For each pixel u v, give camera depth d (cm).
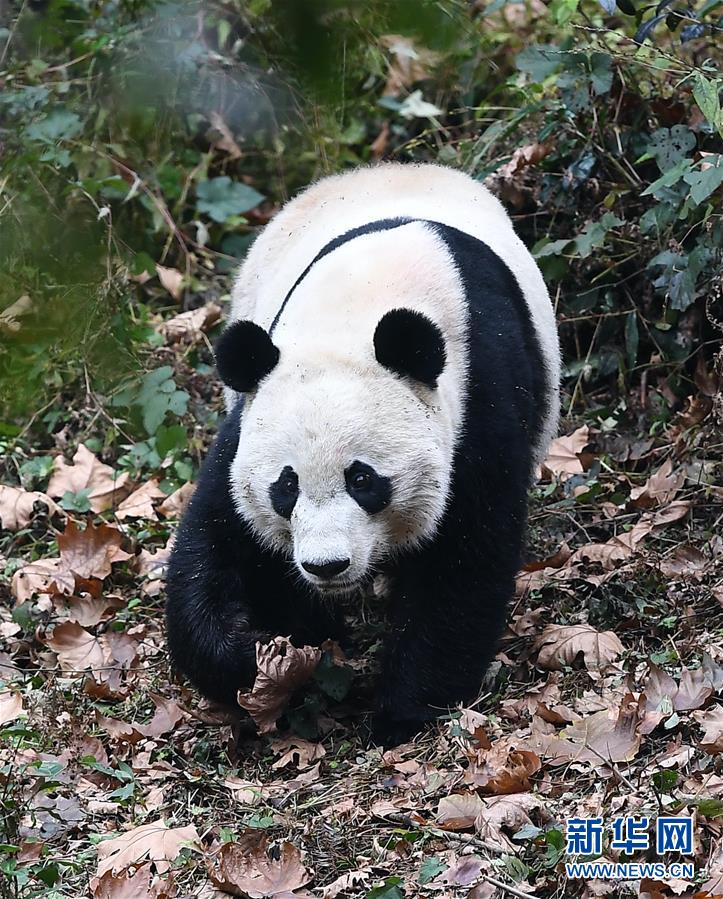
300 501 889
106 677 1102
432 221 1072
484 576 980
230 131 1323
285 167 1822
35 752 982
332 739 1002
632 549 1156
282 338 961
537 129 1509
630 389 1402
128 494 1398
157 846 845
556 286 1447
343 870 817
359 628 1156
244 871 809
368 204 1159
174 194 1722
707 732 875
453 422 942
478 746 928
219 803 920
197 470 1422
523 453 1002
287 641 984
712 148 1361
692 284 1259
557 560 1170
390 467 886
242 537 984
